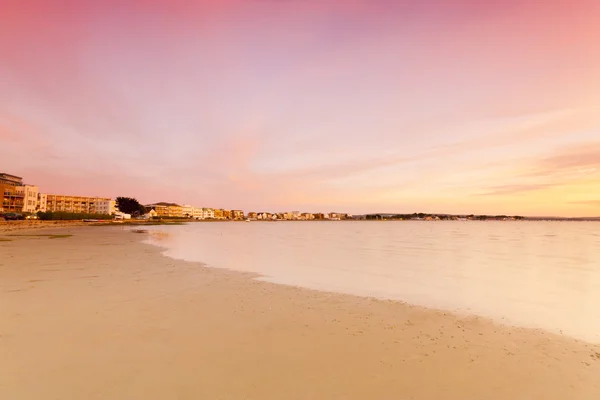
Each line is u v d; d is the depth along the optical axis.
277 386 5.40
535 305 11.66
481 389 5.50
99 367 5.90
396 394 5.25
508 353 7.09
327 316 9.44
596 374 6.16
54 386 5.22
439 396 5.24
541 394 5.41
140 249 28.34
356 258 26.14
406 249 35.19
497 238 59.50
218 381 5.51
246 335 7.69
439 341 7.70
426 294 13.27
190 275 15.87
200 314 9.27
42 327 7.92
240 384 5.43
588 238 59.97
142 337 7.39
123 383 5.37
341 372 5.95
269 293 12.32
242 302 10.77
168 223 141.62
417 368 6.21
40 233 51.06
